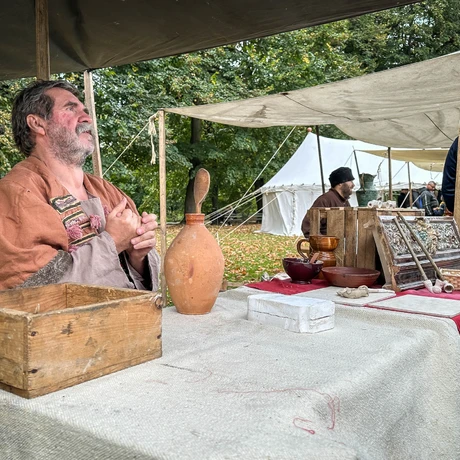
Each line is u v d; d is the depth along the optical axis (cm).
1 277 124
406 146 591
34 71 362
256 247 1014
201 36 307
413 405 121
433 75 253
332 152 1246
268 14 274
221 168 1705
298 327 133
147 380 92
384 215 217
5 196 130
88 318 91
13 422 81
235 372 98
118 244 141
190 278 148
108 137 1058
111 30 299
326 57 1661
